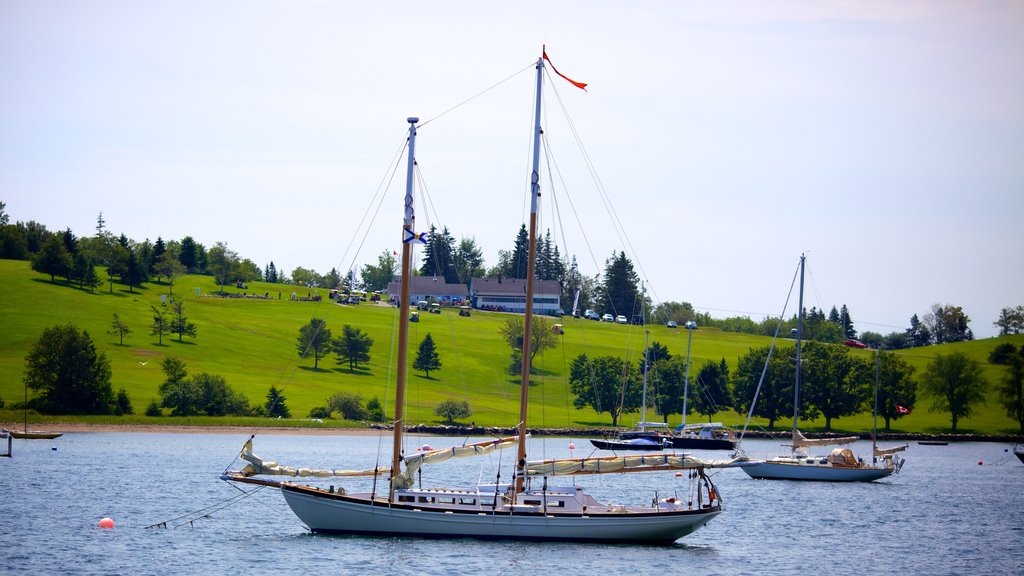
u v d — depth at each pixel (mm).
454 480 124625
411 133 78188
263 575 64625
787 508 106938
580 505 76750
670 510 75812
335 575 64875
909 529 94250
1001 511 109375
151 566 67000
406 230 77375
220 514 90500
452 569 66812
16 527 81000
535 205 82125
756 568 72188
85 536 77750
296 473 75438
